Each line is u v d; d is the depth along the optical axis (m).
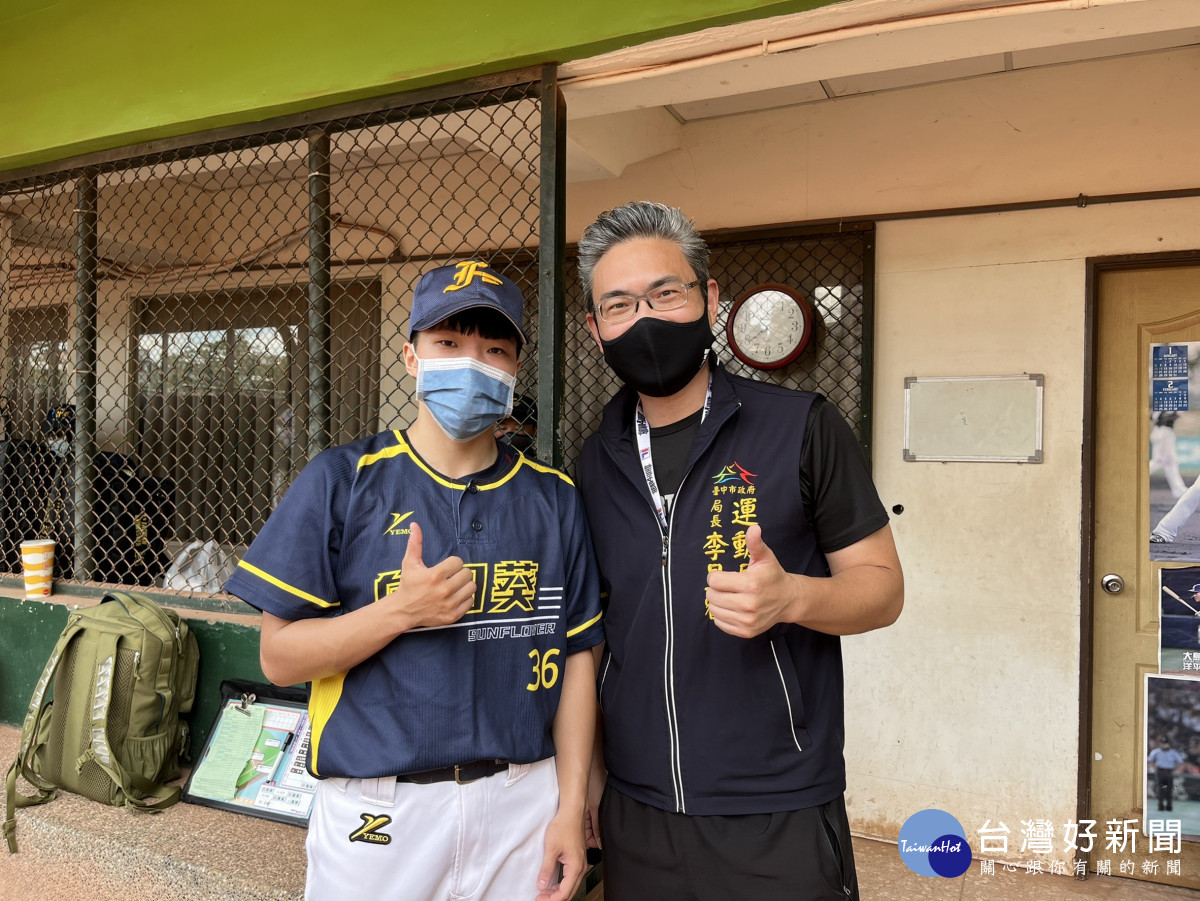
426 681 1.11
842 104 2.83
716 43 1.71
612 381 3.08
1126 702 2.61
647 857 1.22
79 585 2.54
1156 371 2.58
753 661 1.18
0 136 2.51
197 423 3.71
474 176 3.18
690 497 1.23
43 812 1.95
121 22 2.28
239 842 1.80
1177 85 2.47
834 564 1.22
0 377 3.42
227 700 2.09
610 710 1.27
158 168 2.57
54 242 3.41
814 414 1.22
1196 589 2.52
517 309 1.19
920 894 2.46
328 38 2.00
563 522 1.26
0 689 2.51
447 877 1.12
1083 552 2.57
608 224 1.24
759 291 2.83
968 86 2.69
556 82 1.82
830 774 1.19
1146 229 2.51
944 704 2.72
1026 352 2.63
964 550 2.70
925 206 2.74
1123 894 2.48
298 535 1.12
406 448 1.21
